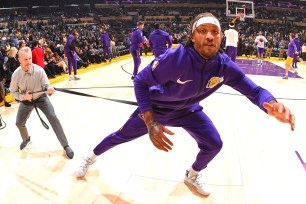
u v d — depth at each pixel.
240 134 4.61
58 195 2.95
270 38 17.14
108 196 2.95
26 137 3.98
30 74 3.50
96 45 13.63
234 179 3.30
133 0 32.22
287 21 29.45
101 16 29.84
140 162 3.63
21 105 3.72
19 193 2.97
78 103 6.08
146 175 3.35
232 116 5.48
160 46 7.46
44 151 3.90
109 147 3.07
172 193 3.02
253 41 16.09
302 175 3.42
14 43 13.80
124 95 6.80
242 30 24.75
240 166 3.59
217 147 2.68
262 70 11.24
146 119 2.12
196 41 2.05
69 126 4.79
